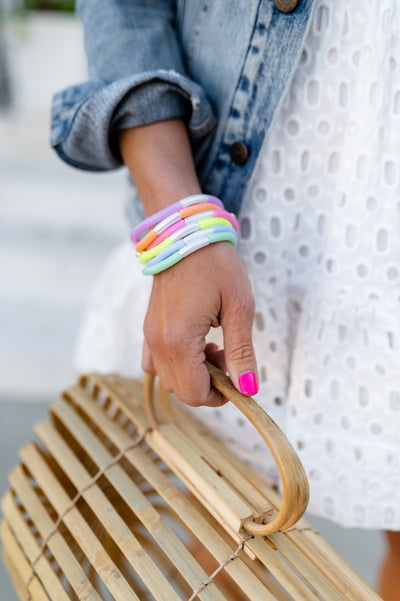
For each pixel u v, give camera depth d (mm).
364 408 692
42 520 653
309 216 702
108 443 732
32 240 2193
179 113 662
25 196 2309
